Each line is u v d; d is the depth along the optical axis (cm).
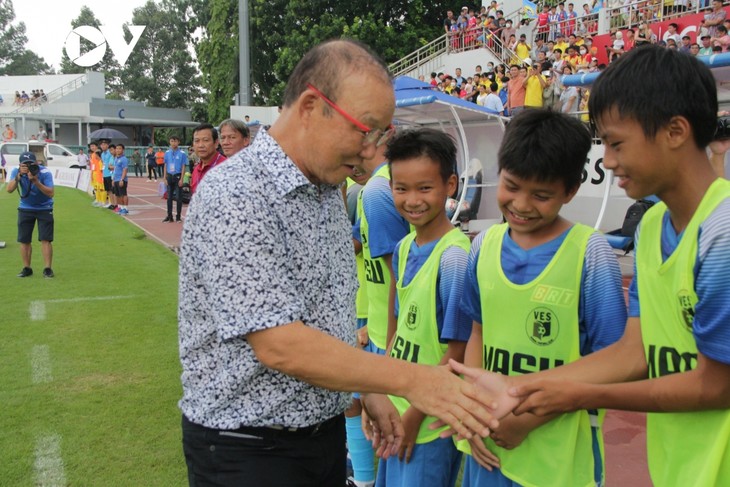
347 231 177
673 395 141
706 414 142
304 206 156
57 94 4256
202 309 156
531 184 170
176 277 776
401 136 221
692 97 130
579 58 1316
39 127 3872
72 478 299
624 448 330
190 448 167
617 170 142
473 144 1042
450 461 221
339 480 183
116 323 569
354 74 147
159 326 561
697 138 134
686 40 1220
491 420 154
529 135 170
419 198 218
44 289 706
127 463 315
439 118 1005
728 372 132
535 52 1684
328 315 162
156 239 1100
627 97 133
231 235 145
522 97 1214
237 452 160
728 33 1141
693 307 138
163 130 4978
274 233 150
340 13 2697
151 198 2000
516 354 183
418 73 2061
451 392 154
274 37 2830
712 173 139
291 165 154
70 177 2250
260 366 154
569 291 177
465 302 201
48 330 546
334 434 178
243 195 147
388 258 268
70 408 381
